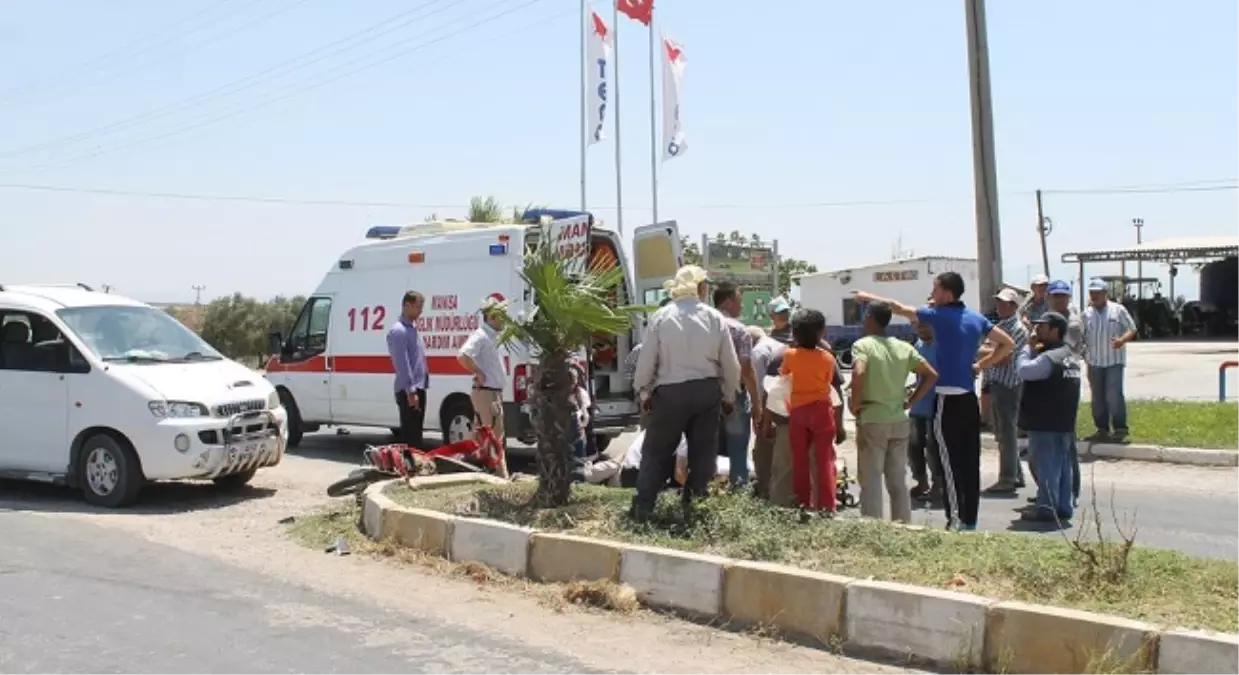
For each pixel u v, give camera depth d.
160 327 11.22
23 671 5.42
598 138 26.08
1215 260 50.59
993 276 15.70
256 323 40.91
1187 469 12.37
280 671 5.44
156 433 9.87
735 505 7.21
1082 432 14.34
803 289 34.31
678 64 25.83
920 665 5.39
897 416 8.12
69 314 10.62
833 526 6.80
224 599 6.82
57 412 10.32
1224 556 7.97
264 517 9.66
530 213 13.38
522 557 7.22
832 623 5.72
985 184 15.74
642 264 13.56
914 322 8.55
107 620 6.33
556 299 7.94
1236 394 22.33
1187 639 4.65
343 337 14.42
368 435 16.81
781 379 7.92
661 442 7.45
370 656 5.68
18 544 8.42
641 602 6.51
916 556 6.24
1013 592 5.49
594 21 26.16
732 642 5.85
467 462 10.59
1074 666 4.93
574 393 8.90
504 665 5.52
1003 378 11.11
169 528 9.16
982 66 15.69
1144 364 33.00
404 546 8.10
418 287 13.51
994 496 11.01
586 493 8.59
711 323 7.43
